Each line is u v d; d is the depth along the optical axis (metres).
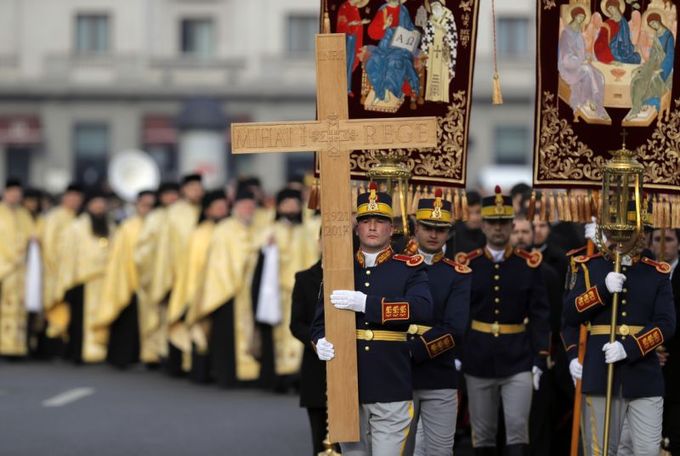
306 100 109.75
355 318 17.73
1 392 36.47
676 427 23.08
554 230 29.39
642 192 19.55
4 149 112.06
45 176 111.12
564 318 20.06
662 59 21.97
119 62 110.25
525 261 23.47
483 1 107.12
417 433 20.77
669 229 23.39
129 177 71.94
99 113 110.88
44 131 110.88
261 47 109.94
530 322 23.45
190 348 39.38
